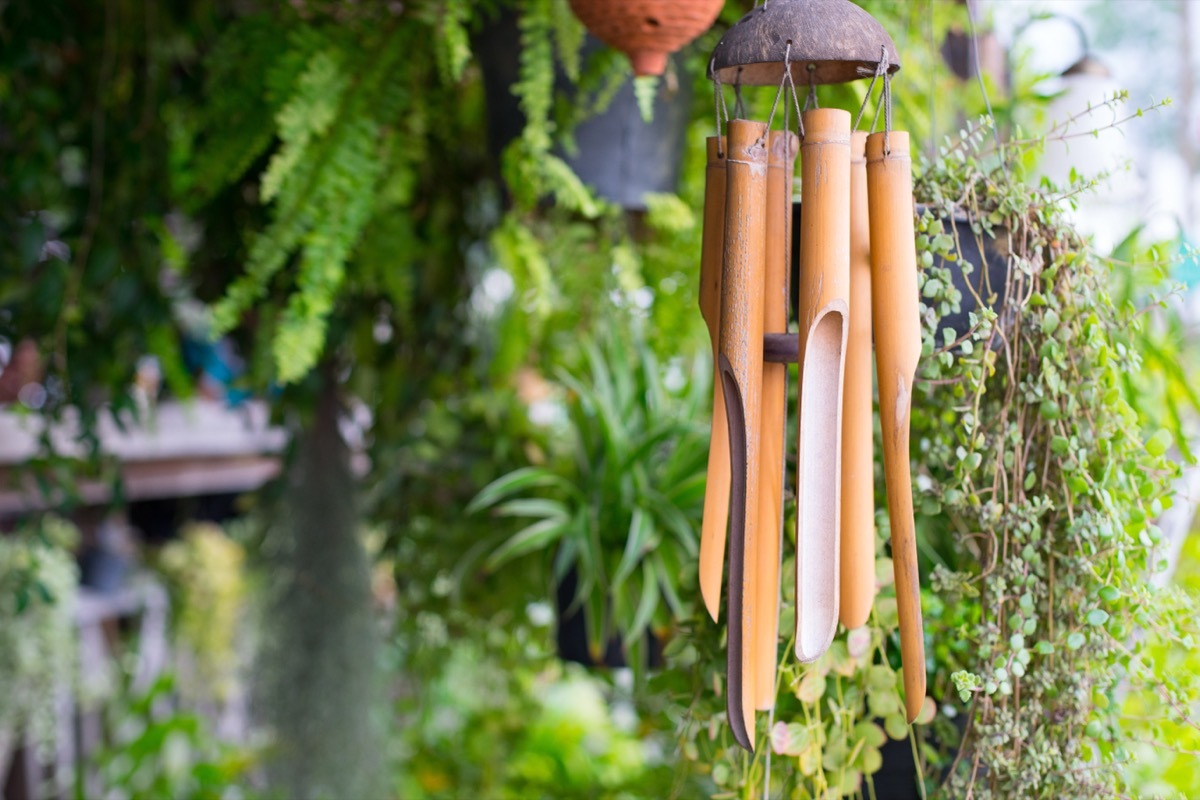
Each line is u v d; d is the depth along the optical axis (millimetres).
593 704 2807
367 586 1937
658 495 1407
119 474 1745
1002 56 1548
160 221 1681
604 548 1459
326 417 1899
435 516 1917
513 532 1672
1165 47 4195
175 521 3578
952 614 969
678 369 1787
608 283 1642
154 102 1631
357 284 1753
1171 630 889
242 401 2076
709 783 1642
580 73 1336
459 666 2357
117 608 2934
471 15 1374
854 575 769
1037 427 910
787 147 763
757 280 708
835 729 949
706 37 1352
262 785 2459
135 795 2602
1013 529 898
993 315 844
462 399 1948
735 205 707
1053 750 887
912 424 1000
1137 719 925
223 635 3037
